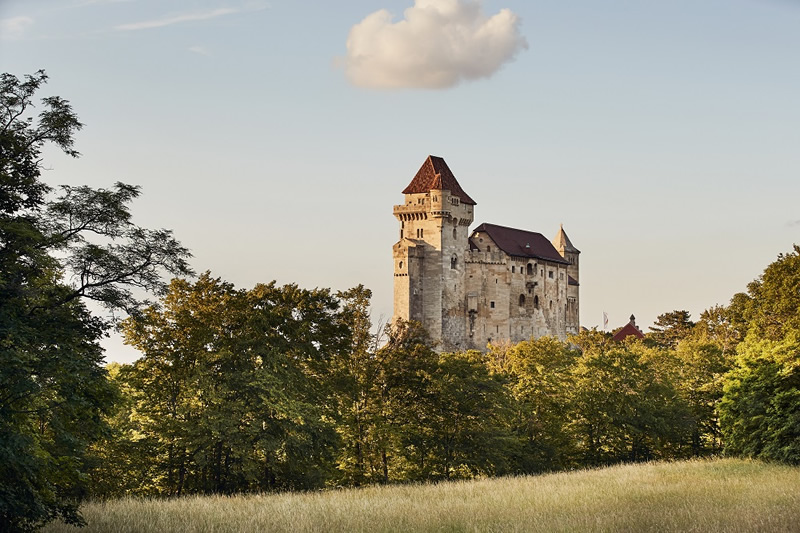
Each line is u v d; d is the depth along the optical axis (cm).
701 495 4131
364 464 6506
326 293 6306
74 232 3531
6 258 3162
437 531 3272
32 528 3142
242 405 5381
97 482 5109
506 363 11138
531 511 3688
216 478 5556
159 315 5619
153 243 3628
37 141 3388
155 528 3356
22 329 3016
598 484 4816
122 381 5484
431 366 6912
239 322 5700
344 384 6344
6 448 2867
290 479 5819
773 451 6228
